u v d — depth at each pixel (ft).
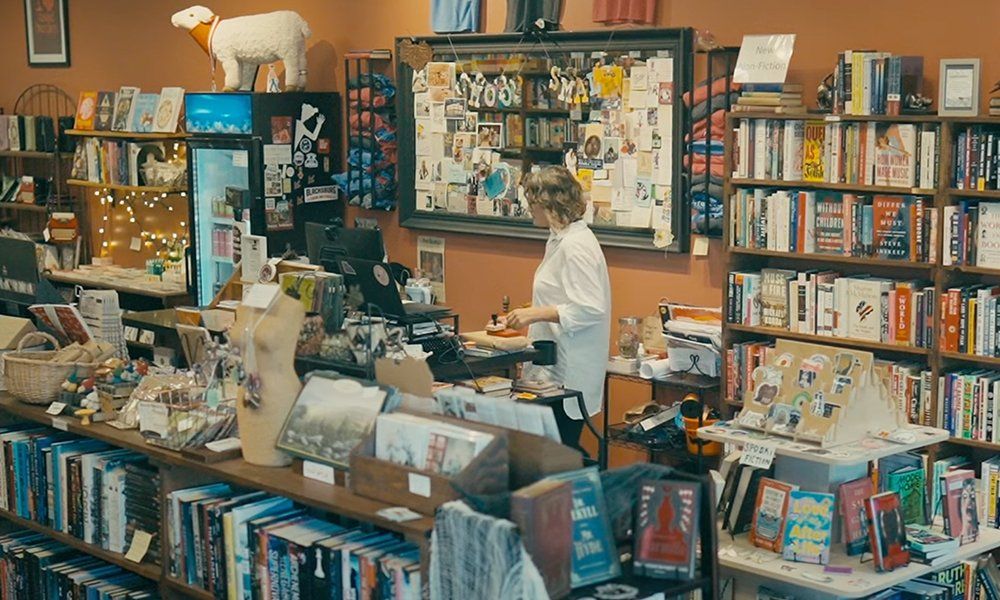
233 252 25.50
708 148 20.40
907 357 18.83
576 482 10.85
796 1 19.69
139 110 29.14
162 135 28.22
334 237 16.61
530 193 18.30
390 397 12.41
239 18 26.17
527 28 22.81
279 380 13.15
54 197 32.68
